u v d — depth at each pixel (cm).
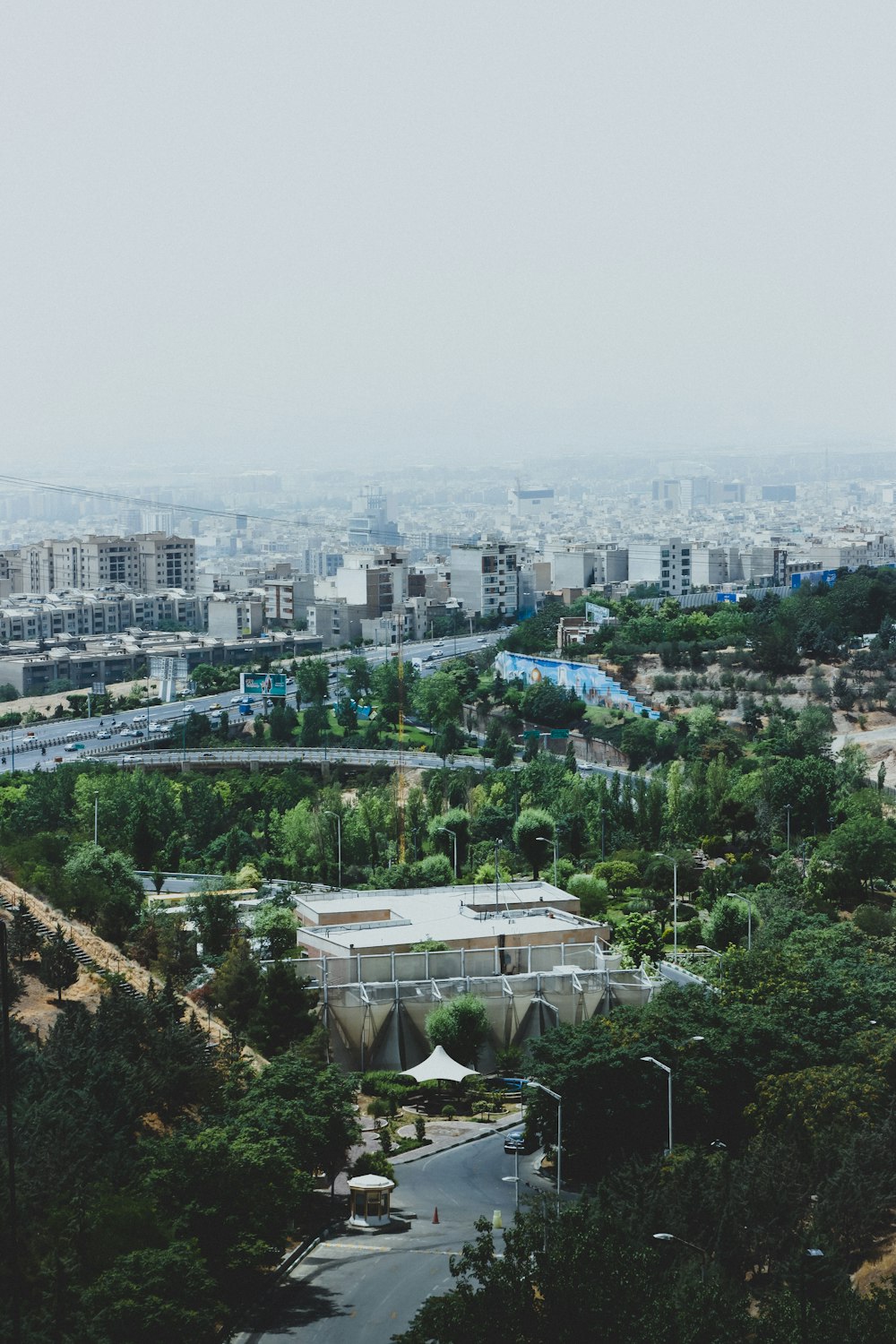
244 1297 13288
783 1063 17000
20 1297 11594
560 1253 11262
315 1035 19888
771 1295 11906
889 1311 10650
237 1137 14675
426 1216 15575
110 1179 13488
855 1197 13325
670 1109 15462
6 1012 11306
